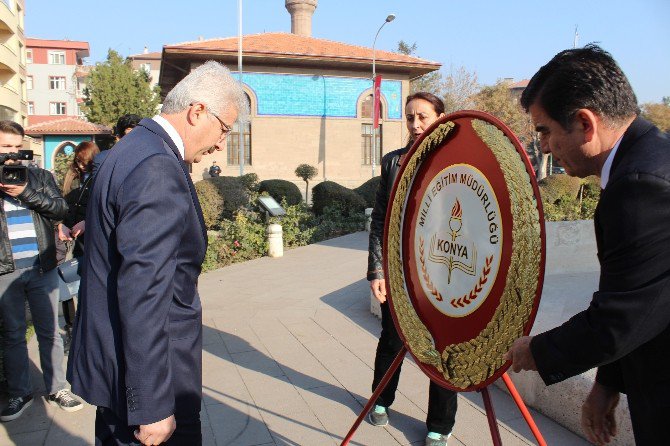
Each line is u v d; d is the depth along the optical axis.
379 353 3.37
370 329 5.43
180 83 2.11
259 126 25.47
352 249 10.79
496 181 1.90
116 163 1.89
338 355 4.72
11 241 3.55
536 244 1.71
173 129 2.07
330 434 3.36
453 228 2.13
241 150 23.88
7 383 3.76
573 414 3.24
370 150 27.25
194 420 2.09
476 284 2.00
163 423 1.81
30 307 3.72
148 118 2.06
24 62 34.16
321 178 26.31
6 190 3.38
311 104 26.05
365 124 27.09
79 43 64.75
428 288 2.29
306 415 3.61
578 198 13.45
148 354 1.76
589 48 1.53
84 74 63.94
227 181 13.84
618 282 1.38
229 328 5.57
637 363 1.49
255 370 4.41
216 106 2.08
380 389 2.53
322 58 25.23
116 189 1.83
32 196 3.45
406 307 2.42
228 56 24.41
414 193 2.40
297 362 4.57
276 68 25.45
